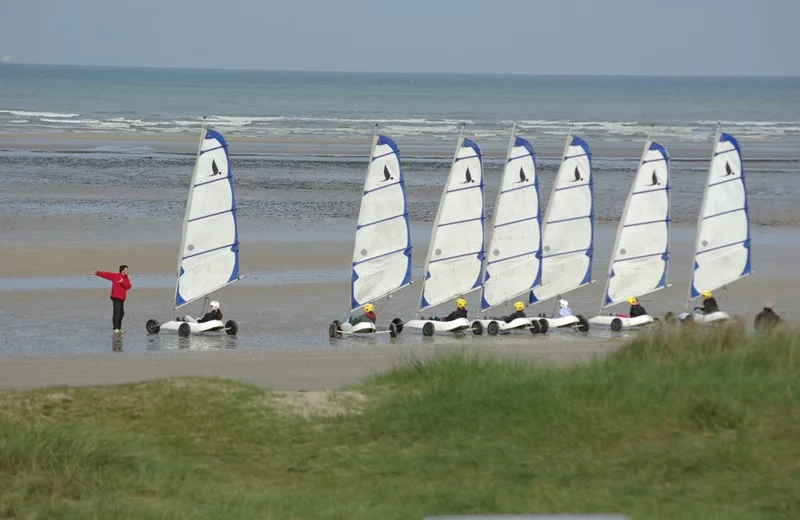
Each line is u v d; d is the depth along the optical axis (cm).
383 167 13950
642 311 14512
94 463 6781
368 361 11494
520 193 14475
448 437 7475
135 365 11131
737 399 7669
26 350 11956
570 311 14475
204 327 13150
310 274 17262
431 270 14225
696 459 6762
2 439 6819
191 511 6028
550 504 6172
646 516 5928
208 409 8150
